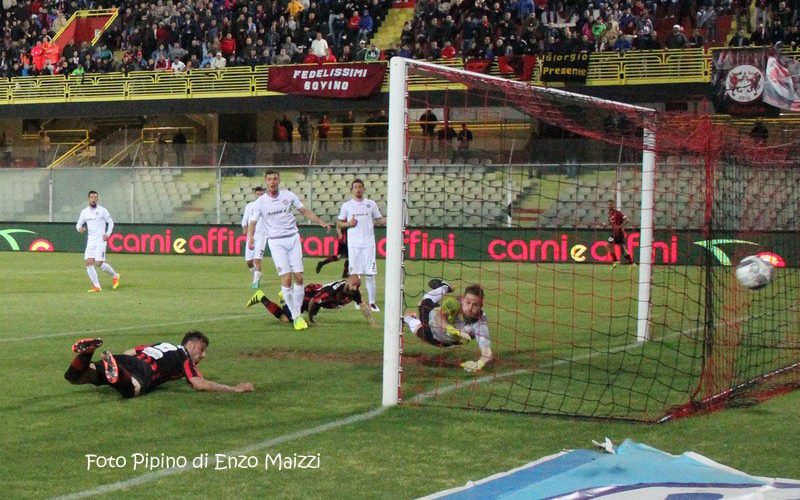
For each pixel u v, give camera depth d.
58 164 54.44
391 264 12.51
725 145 14.99
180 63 55.97
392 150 12.52
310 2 58.44
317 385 13.90
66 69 59.06
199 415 11.81
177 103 54.97
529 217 43.84
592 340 18.94
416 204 46.28
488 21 50.66
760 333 19.23
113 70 58.06
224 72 54.00
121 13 63.56
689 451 9.87
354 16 55.06
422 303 15.68
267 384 13.95
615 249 39.25
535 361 16.22
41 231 53.31
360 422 11.45
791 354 17.12
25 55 61.56
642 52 45.53
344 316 23.31
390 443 10.43
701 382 12.81
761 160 17.97
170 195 52.09
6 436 10.70
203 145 52.06
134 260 45.78
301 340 18.73
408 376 14.68
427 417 11.75
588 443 10.45
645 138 15.91
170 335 19.47
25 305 25.52
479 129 48.03
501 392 13.45
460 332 14.90
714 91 41.19
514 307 25.69
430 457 9.84
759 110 40.47
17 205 54.31
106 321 21.92
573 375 14.85
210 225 50.09
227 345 18.00
